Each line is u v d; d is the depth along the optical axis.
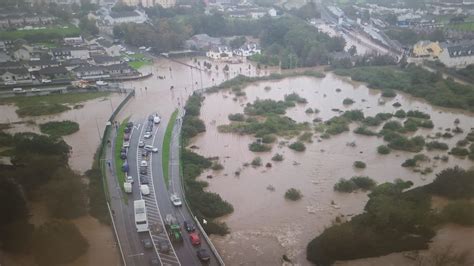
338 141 147.88
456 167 113.44
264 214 105.62
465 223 93.44
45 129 149.62
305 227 100.06
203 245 91.69
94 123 158.50
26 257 84.62
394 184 113.94
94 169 119.69
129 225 97.88
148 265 85.12
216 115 171.62
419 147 140.62
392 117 169.00
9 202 89.19
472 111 173.25
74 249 86.25
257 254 90.06
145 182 115.88
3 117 163.75
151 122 158.12
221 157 135.88
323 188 117.56
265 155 137.62
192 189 112.94
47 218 97.44
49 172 108.19
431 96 187.50
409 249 85.69
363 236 86.81
